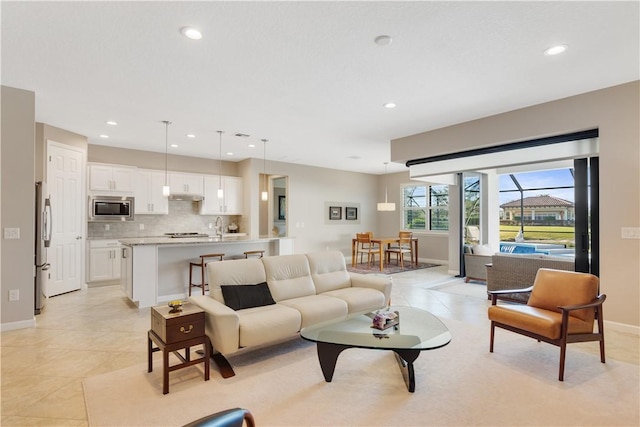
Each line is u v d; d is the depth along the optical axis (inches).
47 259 199.9
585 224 164.9
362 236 336.8
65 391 95.7
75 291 219.8
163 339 97.1
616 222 142.7
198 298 123.2
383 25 98.3
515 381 101.7
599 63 122.4
